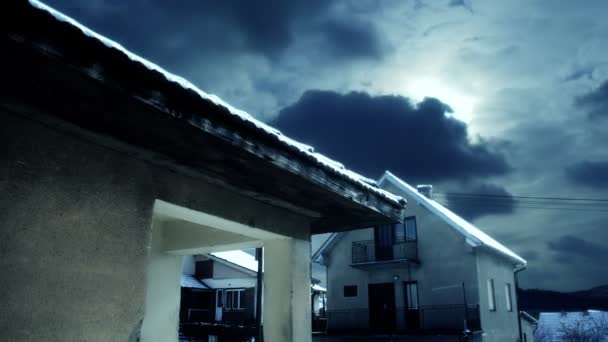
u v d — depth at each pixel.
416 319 19.44
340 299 21.55
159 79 2.35
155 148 3.07
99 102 2.40
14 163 2.47
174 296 5.50
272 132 3.12
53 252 2.57
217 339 25.20
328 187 3.89
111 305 2.82
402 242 20.41
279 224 4.63
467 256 18.88
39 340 2.44
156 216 5.31
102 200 2.90
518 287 23.64
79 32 2.00
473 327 17.95
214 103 2.65
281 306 4.62
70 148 2.78
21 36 1.85
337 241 22.44
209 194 3.82
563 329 26.70
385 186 22.11
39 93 2.34
